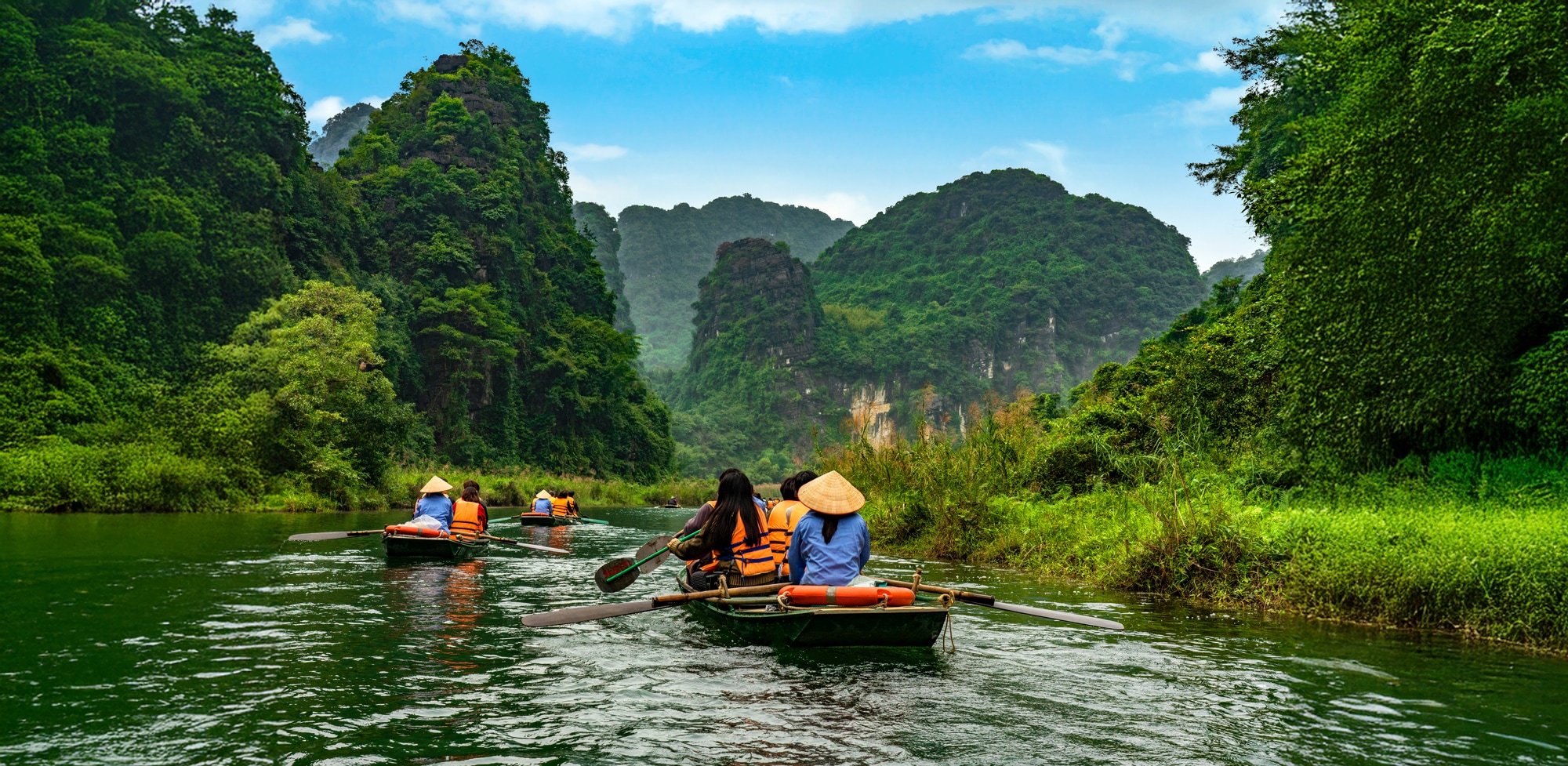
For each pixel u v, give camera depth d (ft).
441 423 214.48
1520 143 32.07
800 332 600.39
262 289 165.48
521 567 35.47
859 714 14.05
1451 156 33.60
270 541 46.21
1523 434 34.55
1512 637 20.94
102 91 157.58
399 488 131.13
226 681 15.71
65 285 134.82
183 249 151.02
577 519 80.43
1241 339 55.21
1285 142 72.95
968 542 44.83
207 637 19.51
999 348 645.92
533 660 17.80
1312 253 39.34
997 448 54.54
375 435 126.52
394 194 240.12
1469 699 15.37
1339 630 22.54
